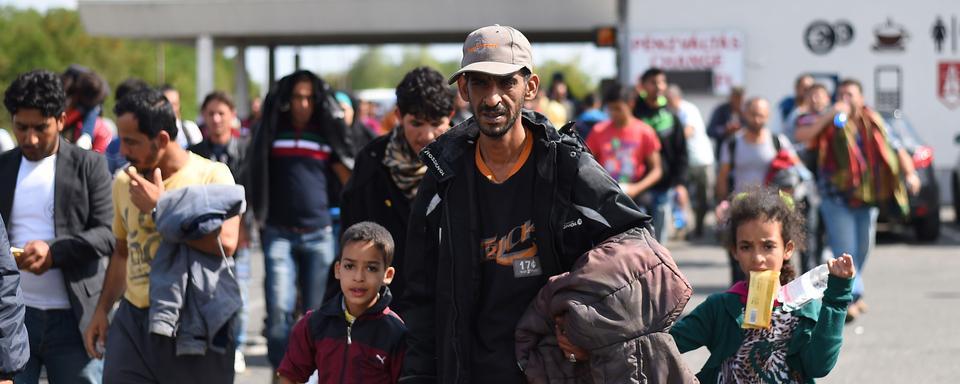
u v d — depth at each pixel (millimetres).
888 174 12781
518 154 5410
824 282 5934
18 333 5750
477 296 5438
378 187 7281
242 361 11156
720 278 16719
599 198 5328
